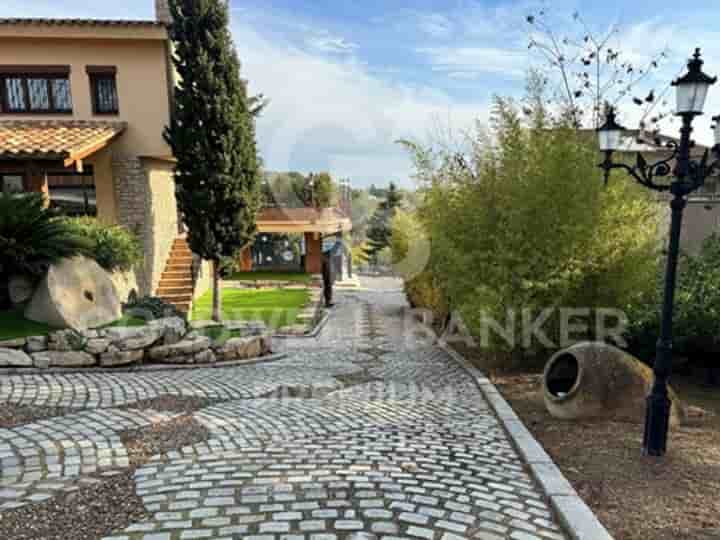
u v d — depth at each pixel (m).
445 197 7.29
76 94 11.09
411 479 3.29
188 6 10.05
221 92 10.23
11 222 6.52
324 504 2.93
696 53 3.33
